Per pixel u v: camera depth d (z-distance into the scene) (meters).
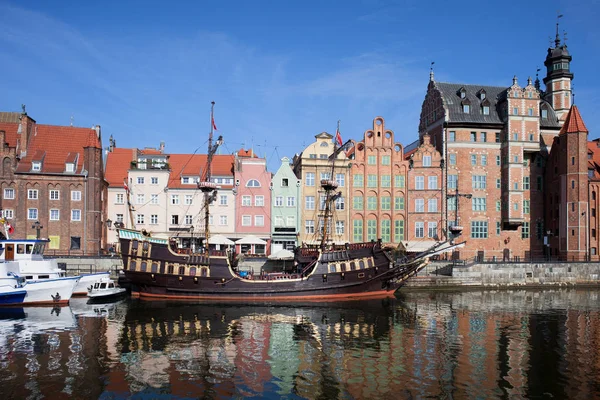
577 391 22.92
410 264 56.50
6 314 41.56
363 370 25.88
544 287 65.94
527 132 76.56
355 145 74.62
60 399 21.45
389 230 74.38
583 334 34.91
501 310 45.59
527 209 79.31
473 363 27.31
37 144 69.94
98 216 68.44
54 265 51.88
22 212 66.44
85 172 67.81
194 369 25.84
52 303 46.97
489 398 21.97
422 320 40.06
